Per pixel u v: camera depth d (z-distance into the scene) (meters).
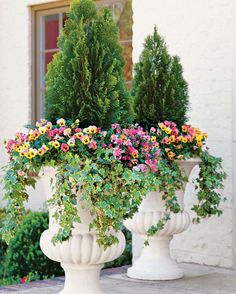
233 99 6.40
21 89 8.53
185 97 5.85
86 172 4.19
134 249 6.96
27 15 8.45
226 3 6.46
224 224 6.45
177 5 6.80
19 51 8.55
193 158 5.64
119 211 4.34
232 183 6.40
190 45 6.71
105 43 4.70
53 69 4.71
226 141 6.43
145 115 5.70
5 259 7.21
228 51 6.45
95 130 4.37
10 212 4.49
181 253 6.76
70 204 4.24
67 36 4.72
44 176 4.57
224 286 5.57
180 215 5.70
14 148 4.44
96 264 4.58
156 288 5.47
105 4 8.01
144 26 7.06
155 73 5.76
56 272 6.54
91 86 4.62
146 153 4.64
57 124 4.49
